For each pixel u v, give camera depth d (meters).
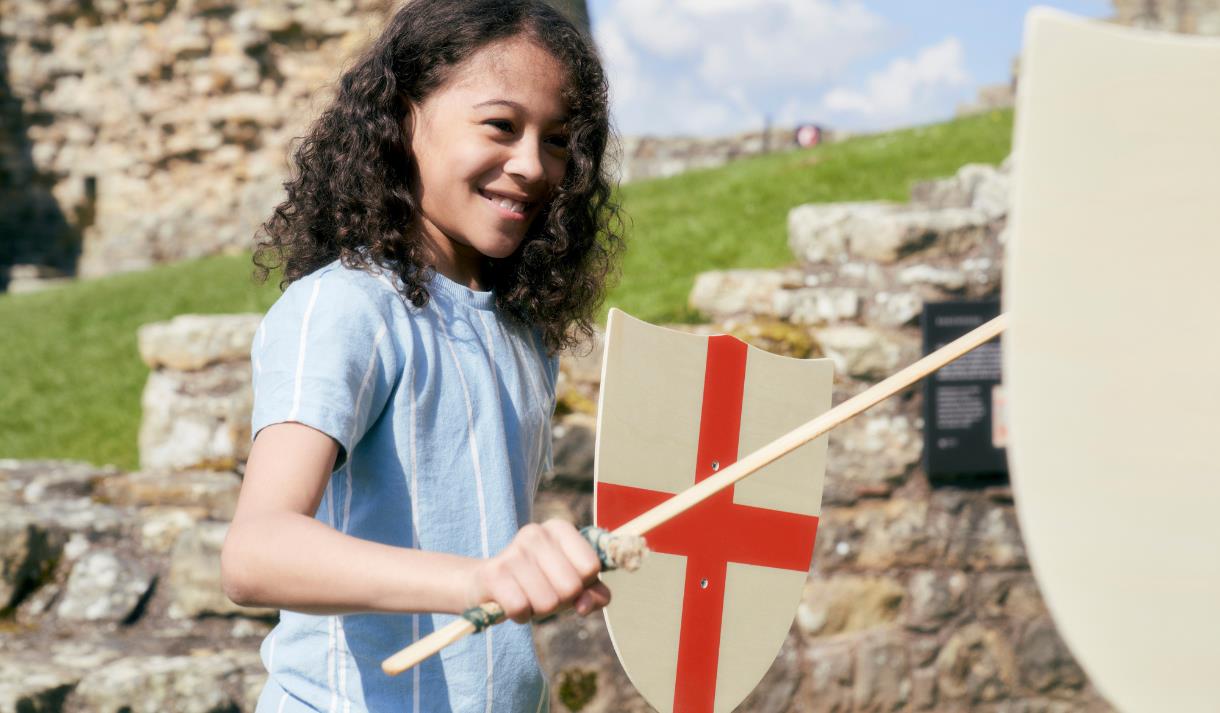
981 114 10.30
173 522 4.03
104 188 15.95
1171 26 14.30
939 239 4.77
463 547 1.39
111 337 7.30
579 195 1.63
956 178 5.23
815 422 1.23
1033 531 0.94
